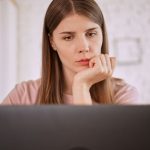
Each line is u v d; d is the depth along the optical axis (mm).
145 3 3066
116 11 3068
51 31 1028
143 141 456
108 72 1014
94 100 1079
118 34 3043
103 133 456
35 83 1222
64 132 455
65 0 964
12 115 457
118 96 1114
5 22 2729
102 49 1085
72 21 951
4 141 454
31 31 3057
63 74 1100
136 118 459
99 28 1010
